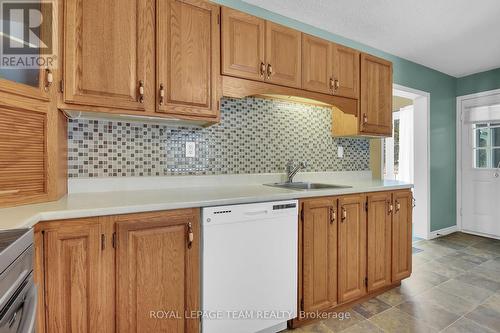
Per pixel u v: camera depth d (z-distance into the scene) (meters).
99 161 1.73
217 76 1.71
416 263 2.90
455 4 2.21
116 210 1.20
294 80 1.99
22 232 0.84
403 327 1.78
